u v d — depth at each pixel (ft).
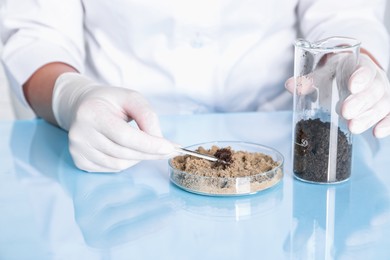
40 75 3.13
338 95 2.48
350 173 2.56
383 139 2.89
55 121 3.07
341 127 2.51
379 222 2.27
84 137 2.61
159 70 3.40
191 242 2.17
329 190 2.48
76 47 3.35
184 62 3.36
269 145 2.84
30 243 2.18
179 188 2.52
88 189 2.52
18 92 3.24
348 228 2.24
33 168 2.70
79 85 2.91
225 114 3.20
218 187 2.43
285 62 3.52
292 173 2.61
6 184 2.56
